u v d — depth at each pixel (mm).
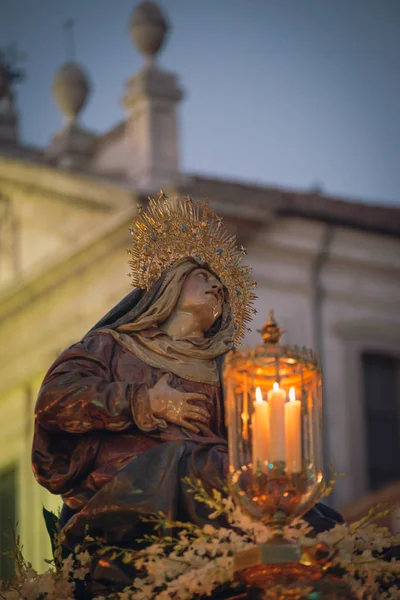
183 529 9195
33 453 9766
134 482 9281
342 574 8922
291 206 44344
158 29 44125
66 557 9547
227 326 10438
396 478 44062
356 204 46406
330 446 43656
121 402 9633
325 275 45375
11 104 49594
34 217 46938
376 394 45250
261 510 8656
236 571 8531
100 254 44906
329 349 44875
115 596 9055
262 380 8820
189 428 9719
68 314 46469
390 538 8953
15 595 9336
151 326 10234
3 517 47156
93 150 45875
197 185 42875
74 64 47062
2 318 48906
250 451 8742
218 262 10586
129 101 44188
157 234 10508
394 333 45906
